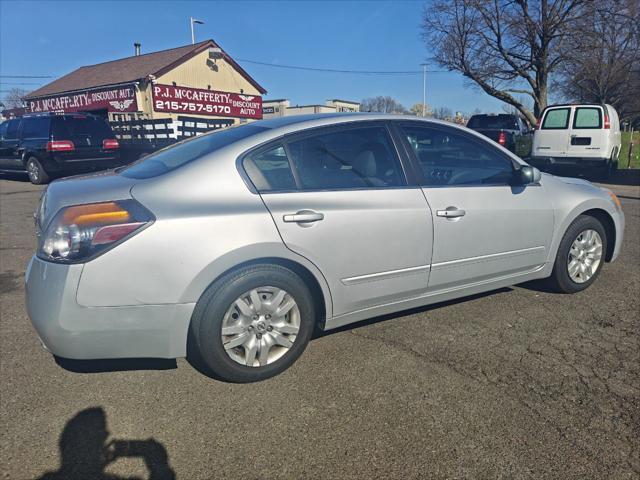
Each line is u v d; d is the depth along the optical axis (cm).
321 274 295
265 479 212
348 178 311
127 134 1538
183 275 256
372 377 291
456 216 341
